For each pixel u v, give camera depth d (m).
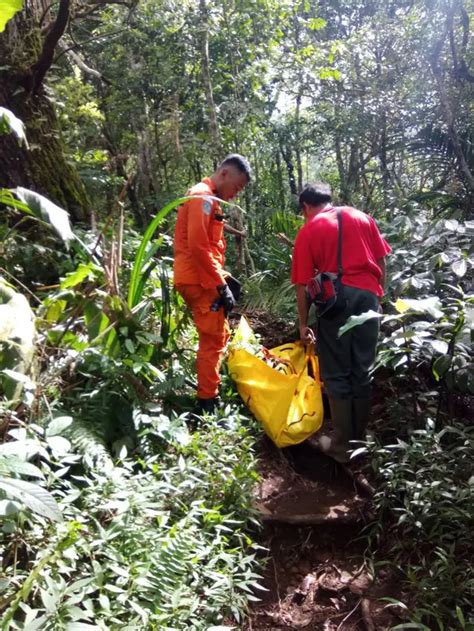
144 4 7.21
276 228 6.44
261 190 8.28
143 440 2.94
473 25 7.00
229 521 2.44
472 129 6.68
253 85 7.16
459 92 6.82
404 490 2.79
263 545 2.85
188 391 3.65
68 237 2.76
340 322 3.23
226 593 2.15
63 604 1.71
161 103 7.77
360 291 3.22
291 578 2.74
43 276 4.14
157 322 3.92
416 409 3.33
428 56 7.12
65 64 8.14
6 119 2.75
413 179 8.27
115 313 3.15
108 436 2.93
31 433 2.38
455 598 2.28
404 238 4.28
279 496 3.18
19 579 1.93
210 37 6.98
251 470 2.91
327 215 3.34
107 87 8.50
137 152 8.13
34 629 1.57
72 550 1.94
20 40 4.66
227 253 6.88
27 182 4.67
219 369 3.66
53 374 2.81
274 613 2.54
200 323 3.37
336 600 2.59
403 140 7.24
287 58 8.13
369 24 7.61
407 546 2.69
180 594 1.97
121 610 1.88
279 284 5.62
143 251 3.41
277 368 3.83
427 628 2.10
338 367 3.30
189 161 7.54
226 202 3.23
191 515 2.26
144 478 2.55
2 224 4.27
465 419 3.44
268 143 8.56
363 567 2.73
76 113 6.77
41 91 4.92
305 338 3.55
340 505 3.09
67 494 2.40
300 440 3.41
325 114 8.12
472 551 2.53
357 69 7.63
